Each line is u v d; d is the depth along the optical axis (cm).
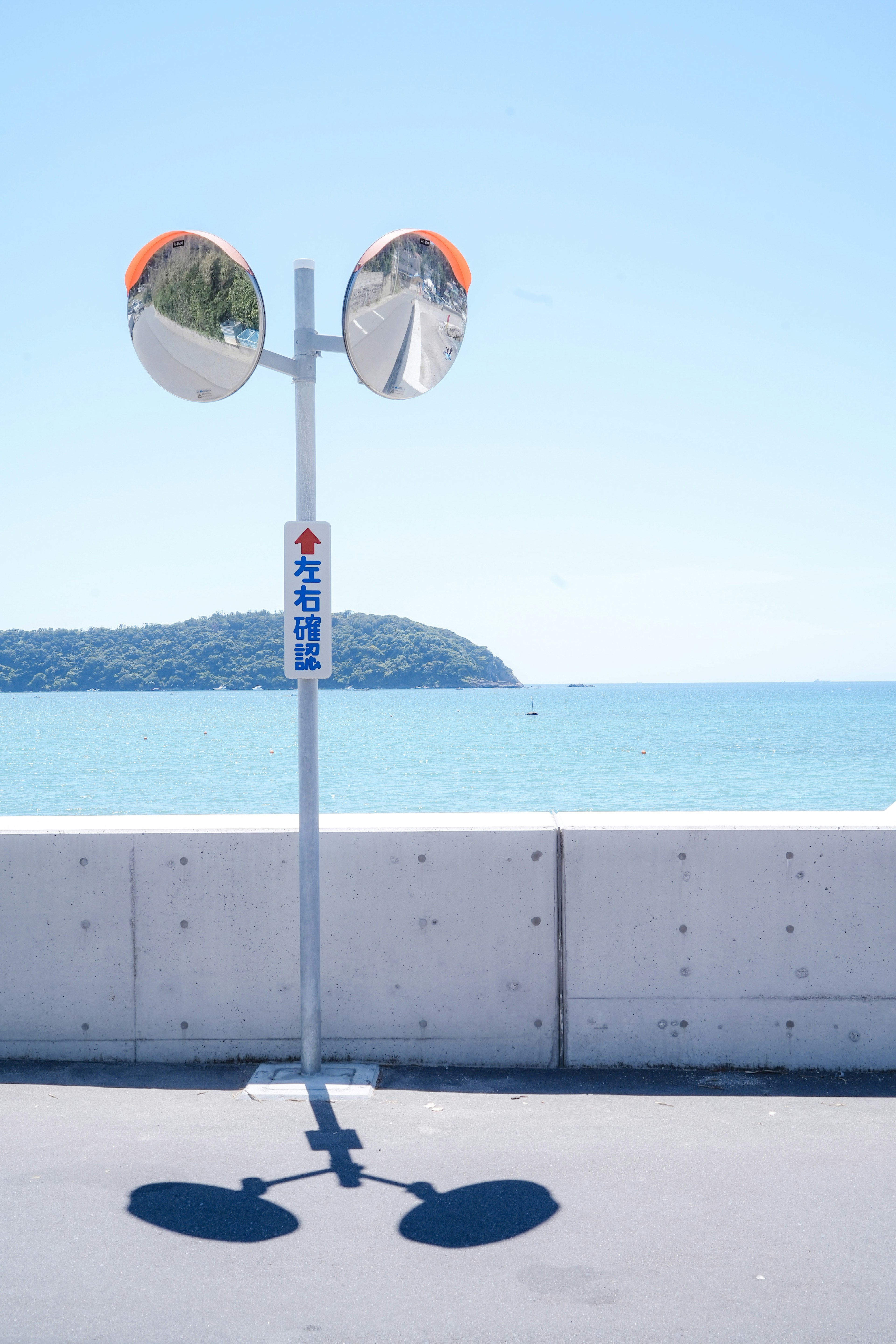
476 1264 289
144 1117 399
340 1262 290
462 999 461
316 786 439
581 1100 420
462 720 11638
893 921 455
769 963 457
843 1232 308
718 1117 402
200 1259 292
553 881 461
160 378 435
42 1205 323
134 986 465
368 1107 409
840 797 3844
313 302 445
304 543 434
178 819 492
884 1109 410
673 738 7900
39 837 466
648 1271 286
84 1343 252
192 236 399
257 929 464
